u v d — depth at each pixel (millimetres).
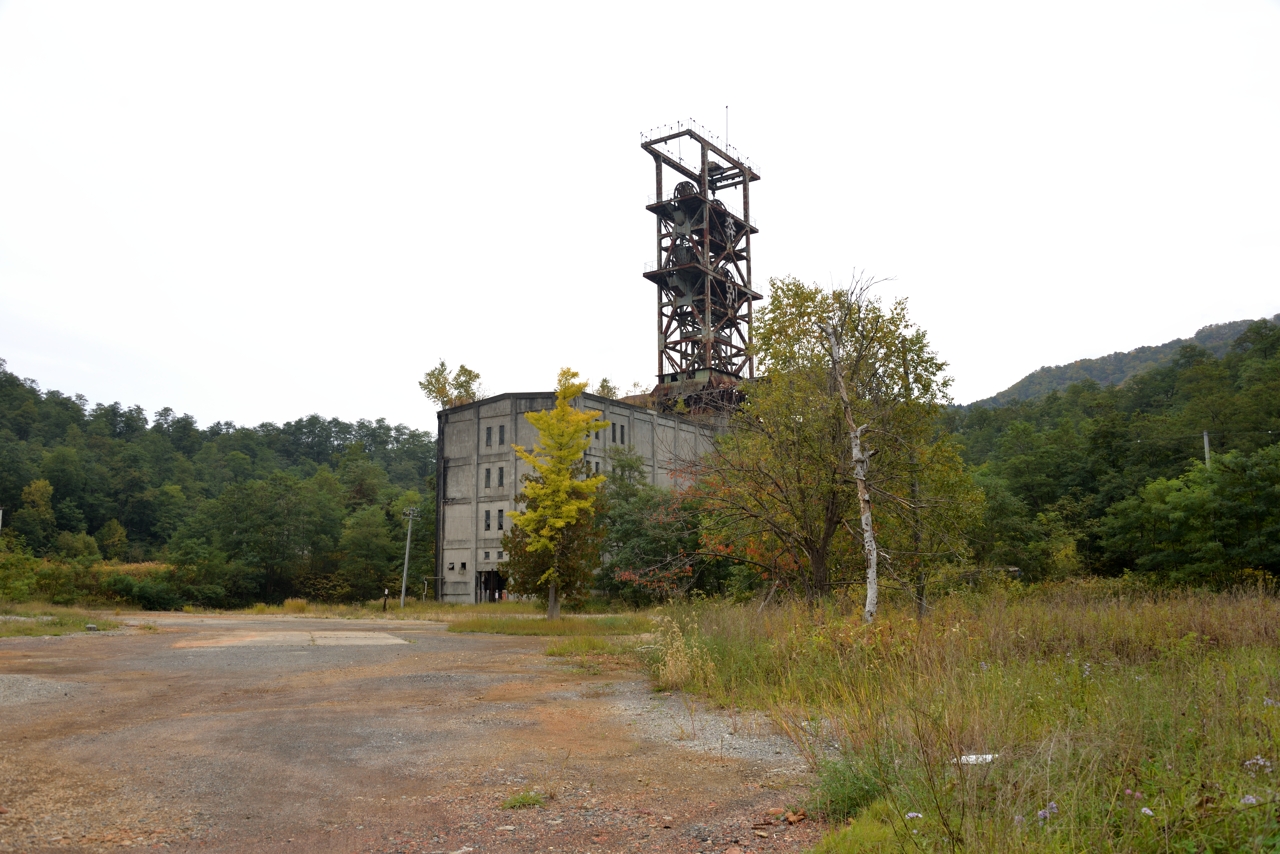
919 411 22250
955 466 22516
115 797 7973
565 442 39750
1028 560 49438
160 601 73562
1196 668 11258
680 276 81250
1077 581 30984
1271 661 11844
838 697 12031
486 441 72938
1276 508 40406
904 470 22234
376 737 10977
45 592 65250
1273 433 68312
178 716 12664
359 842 6738
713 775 8805
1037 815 5242
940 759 6730
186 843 6676
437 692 15438
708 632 18047
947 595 21859
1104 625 15953
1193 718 7543
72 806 7641
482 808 7676
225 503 96125
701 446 82188
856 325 22078
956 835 5250
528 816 7422
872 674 12719
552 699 14492
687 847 6539
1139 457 70500
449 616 48500
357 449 183875
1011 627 15438
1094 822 5273
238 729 11531
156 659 21609
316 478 134750
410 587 85562
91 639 28672
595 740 10750
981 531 47906
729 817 7305
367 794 8156
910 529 22734
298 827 7113
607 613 48844
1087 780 6082
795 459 22047
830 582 22859
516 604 57875
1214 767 6176
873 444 21453
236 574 88375
